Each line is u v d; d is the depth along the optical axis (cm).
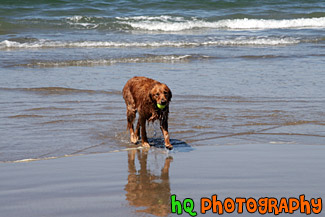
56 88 1371
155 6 4031
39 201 550
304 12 3947
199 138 891
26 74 1625
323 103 1180
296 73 1638
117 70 1711
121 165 721
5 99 1227
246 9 4062
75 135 905
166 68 1755
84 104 1180
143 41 2575
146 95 812
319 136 892
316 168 688
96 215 505
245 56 2055
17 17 3416
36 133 914
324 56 2058
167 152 805
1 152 788
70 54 2105
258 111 1094
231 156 764
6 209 523
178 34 2970
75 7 3862
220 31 3175
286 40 2642
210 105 1158
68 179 642
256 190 588
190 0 4203
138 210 521
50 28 3072
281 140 869
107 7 3938
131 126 887
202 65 1828
